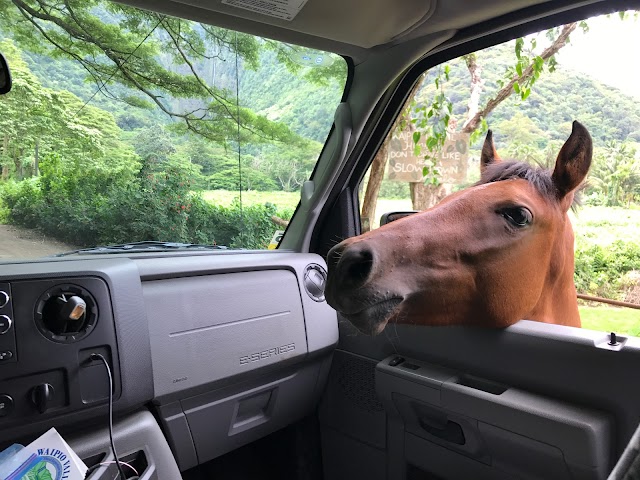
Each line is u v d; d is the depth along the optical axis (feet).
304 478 4.51
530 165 3.26
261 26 3.44
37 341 2.63
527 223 2.97
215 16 3.29
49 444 2.40
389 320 2.98
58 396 2.68
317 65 4.35
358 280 2.66
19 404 2.57
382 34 3.52
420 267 2.82
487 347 3.26
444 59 3.88
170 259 3.56
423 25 3.38
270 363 3.85
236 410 3.84
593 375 2.77
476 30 3.42
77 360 2.74
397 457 3.84
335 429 4.46
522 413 2.87
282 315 3.97
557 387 2.92
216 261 3.71
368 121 4.37
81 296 2.78
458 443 3.37
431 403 3.37
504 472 3.15
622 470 1.22
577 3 2.98
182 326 3.39
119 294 2.94
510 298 3.02
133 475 2.80
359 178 4.74
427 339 3.63
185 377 3.38
